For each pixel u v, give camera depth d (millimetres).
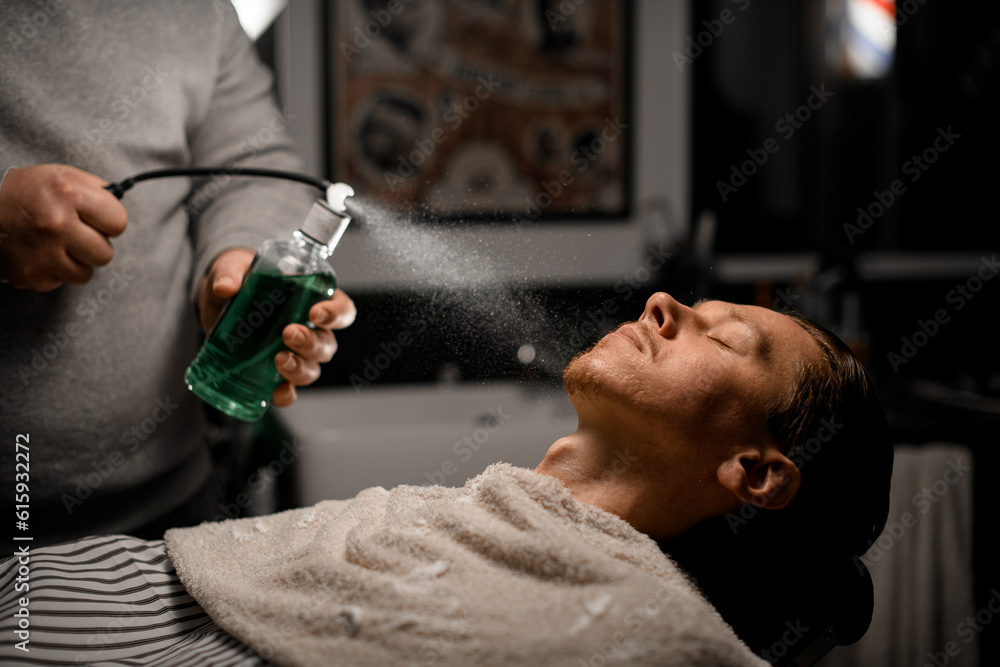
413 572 640
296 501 1452
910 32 1989
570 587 630
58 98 902
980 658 1504
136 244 958
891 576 1487
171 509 1080
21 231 758
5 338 878
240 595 680
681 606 609
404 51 1828
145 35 985
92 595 728
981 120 2043
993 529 1505
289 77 1780
